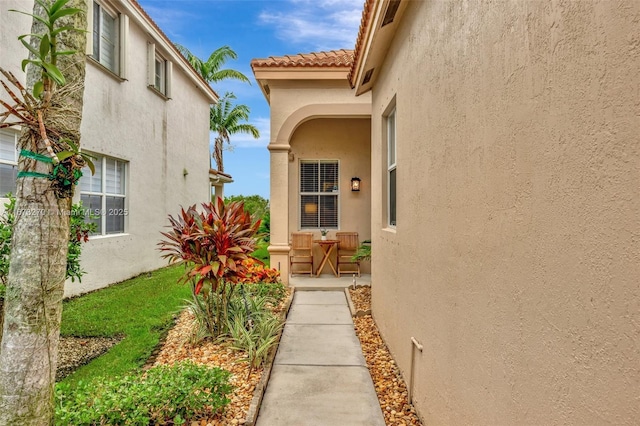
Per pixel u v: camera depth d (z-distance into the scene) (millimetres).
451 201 2471
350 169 9250
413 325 3416
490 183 1902
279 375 3896
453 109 2441
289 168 9250
